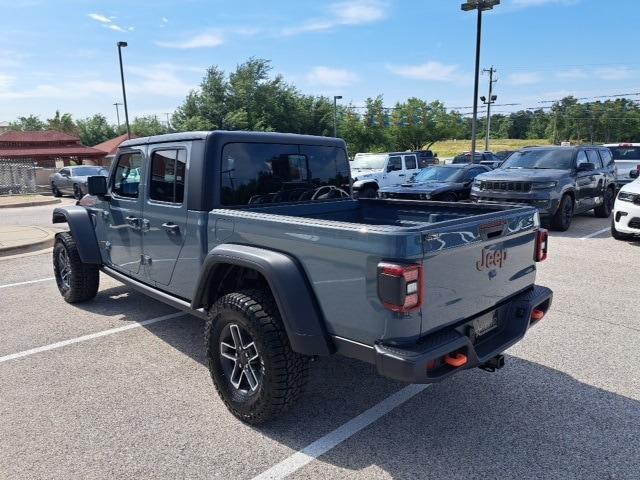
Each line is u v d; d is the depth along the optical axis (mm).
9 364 4262
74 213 5395
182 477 2764
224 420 3357
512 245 3346
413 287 2537
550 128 97938
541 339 4734
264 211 4004
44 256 8922
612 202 13648
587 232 10867
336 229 2754
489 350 3084
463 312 2963
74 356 4430
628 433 3166
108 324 5246
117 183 4883
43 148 41188
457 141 107438
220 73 50125
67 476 2775
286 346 3041
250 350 3219
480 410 3467
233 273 3625
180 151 3895
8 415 3422
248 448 3035
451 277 2811
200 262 3752
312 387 3824
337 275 2785
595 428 3227
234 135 3863
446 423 3305
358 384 3871
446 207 4293
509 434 3166
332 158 4742
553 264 7762
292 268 2963
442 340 2717
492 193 10961
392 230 2551
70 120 71438
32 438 3145
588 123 94188
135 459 2928
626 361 4242
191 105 49969
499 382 3875
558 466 2838
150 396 3693
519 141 103750
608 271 7301
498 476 2758
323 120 54719
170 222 4020
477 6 21734
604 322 5180
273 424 3299
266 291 3285
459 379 3938
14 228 11617
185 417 3393
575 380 3900
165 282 4246
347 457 2941
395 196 13445
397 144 63375
